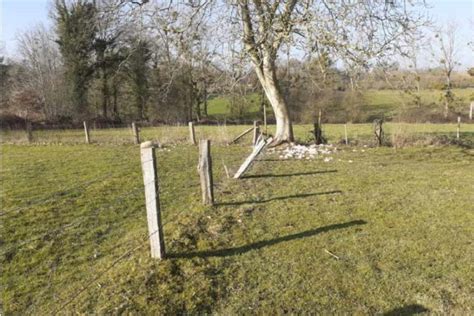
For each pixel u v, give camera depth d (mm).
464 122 25094
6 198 8109
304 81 17188
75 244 5625
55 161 12695
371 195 7477
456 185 8242
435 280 4227
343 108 27719
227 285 4203
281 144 14508
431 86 29578
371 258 4754
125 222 6508
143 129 24203
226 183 8664
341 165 10812
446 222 5914
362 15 10984
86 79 33188
